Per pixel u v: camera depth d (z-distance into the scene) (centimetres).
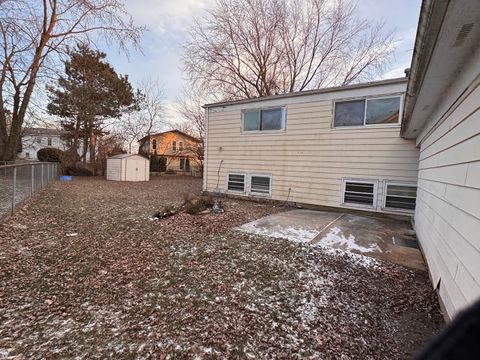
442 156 297
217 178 943
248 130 864
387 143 631
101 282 280
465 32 162
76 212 609
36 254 348
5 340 185
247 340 194
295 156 772
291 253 375
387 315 231
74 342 186
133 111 2114
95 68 1677
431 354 44
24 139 1684
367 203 665
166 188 1255
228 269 319
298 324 214
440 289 250
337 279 297
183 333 200
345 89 675
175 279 291
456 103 243
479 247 167
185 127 2244
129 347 183
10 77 1116
